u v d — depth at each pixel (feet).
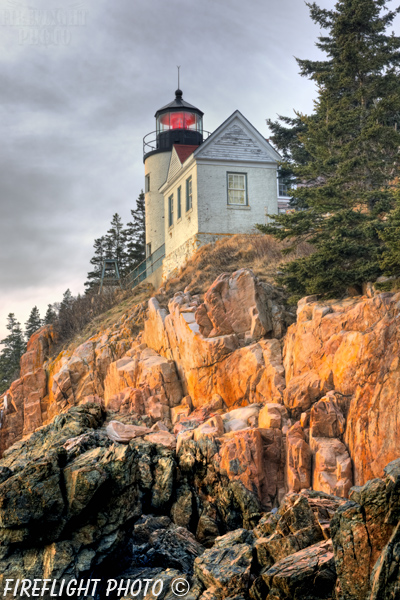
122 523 49.55
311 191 84.69
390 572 32.42
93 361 114.01
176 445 73.31
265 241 108.58
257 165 125.90
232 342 82.38
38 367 130.31
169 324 95.04
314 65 132.26
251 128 125.80
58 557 46.19
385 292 67.46
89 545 47.70
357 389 63.00
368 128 82.64
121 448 51.39
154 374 89.56
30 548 47.01
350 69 100.22
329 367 68.13
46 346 133.49
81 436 57.26
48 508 46.55
